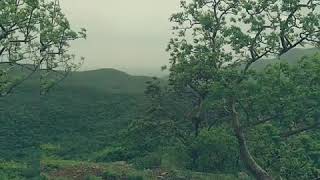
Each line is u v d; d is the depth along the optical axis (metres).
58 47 31.14
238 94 29.97
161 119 52.19
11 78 30.84
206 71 32.16
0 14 27.64
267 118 32.28
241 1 30.27
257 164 32.16
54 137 107.12
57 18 30.41
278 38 29.34
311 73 30.78
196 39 33.16
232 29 29.92
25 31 29.70
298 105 31.44
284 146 34.09
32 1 28.59
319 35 29.31
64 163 41.25
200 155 45.03
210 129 44.22
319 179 34.34
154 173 39.03
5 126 113.38
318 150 37.19
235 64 31.95
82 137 106.62
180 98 51.44
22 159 71.38
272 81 30.47
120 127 113.75
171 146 50.03
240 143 31.73
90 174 36.59
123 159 59.09
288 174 33.97
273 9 29.47
